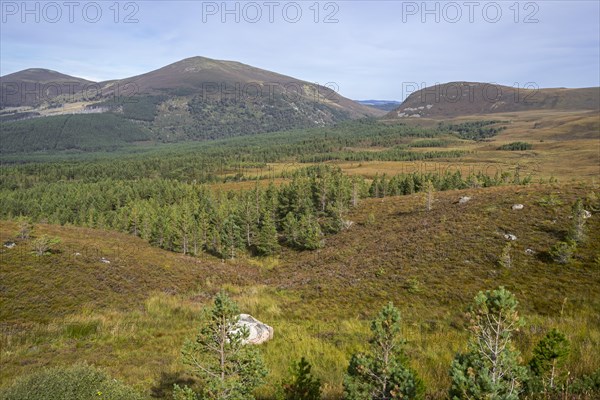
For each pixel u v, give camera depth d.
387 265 33.41
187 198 108.62
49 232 45.34
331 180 76.81
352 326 21.27
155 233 55.84
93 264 34.12
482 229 35.12
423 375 12.98
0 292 25.33
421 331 19.41
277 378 14.32
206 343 10.08
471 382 7.14
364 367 8.92
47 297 26.25
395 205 57.66
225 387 9.30
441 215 43.47
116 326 21.84
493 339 8.14
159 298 29.58
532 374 9.22
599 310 19.38
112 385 9.80
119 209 99.94
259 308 27.09
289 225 55.53
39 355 17.08
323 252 45.56
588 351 13.07
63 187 138.62
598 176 133.62
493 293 8.05
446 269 29.42
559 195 38.50
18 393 8.62
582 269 24.31
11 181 164.38
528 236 31.20
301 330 21.05
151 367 15.55
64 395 8.80
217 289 34.72
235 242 54.22
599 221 29.88
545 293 22.45
